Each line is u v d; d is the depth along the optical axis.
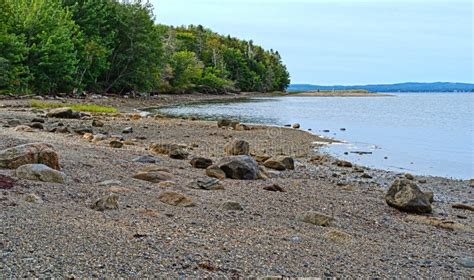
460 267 6.52
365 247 7.05
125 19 64.12
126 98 60.62
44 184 8.50
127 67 65.19
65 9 59.62
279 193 10.60
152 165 12.21
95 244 5.66
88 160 11.90
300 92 158.75
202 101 73.75
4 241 5.37
